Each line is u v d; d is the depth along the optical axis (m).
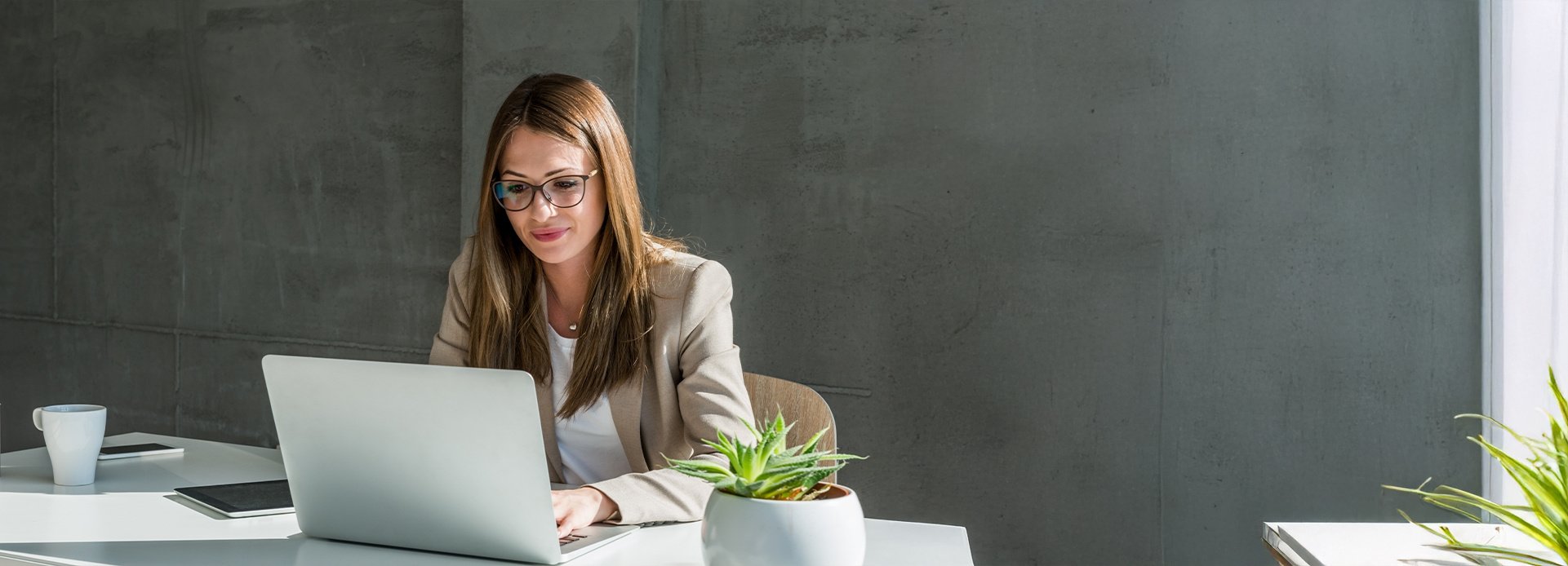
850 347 2.91
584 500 1.19
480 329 1.60
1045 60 2.71
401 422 1.07
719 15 3.03
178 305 3.98
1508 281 2.18
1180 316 2.60
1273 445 2.53
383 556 1.09
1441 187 2.38
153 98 4.02
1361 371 2.45
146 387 4.06
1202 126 2.57
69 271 4.22
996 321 2.77
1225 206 2.56
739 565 0.94
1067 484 2.71
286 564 1.05
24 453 1.69
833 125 2.91
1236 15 2.54
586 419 1.57
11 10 4.30
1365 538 1.10
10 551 1.09
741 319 3.03
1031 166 2.72
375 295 3.60
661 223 3.11
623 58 2.96
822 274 2.94
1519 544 1.06
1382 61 2.42
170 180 3.99
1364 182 2.44
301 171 3.73
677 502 1.25
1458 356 2.37
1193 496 2.60
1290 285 2.51
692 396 1.47
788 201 2.97
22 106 4.29
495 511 1.06
